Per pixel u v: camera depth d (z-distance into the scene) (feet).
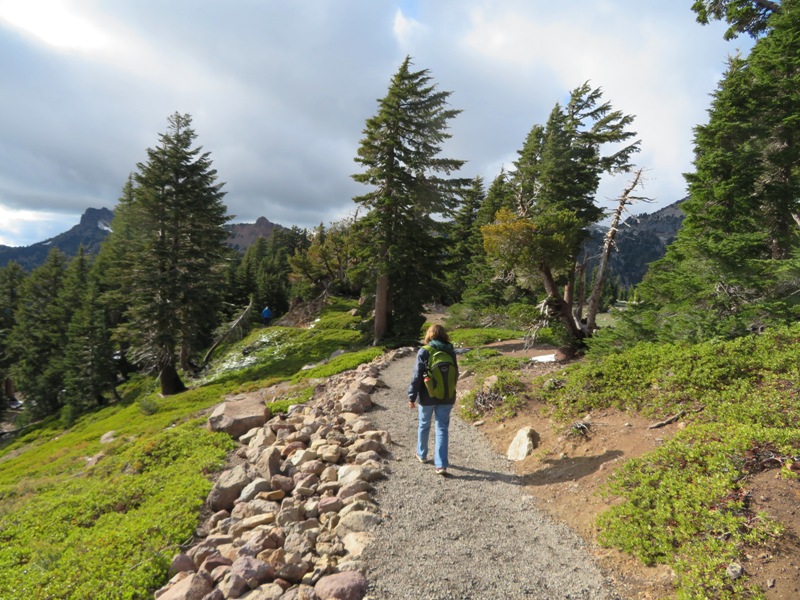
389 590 10.92
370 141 74.54
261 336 130.93
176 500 18.95
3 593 13.69
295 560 12.44
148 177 89.86
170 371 88.89
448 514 15.35
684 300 33.94
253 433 28.04
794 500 11.17
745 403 17.20
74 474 32.37
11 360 163.63
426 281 81.66
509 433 24.04
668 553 11.46
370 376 42.60
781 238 43.73
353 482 17.20
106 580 13.62
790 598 8.87
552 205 70.28
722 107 52.26
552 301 42.63
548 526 14.67
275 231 354.33
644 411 20.22
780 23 48.24
